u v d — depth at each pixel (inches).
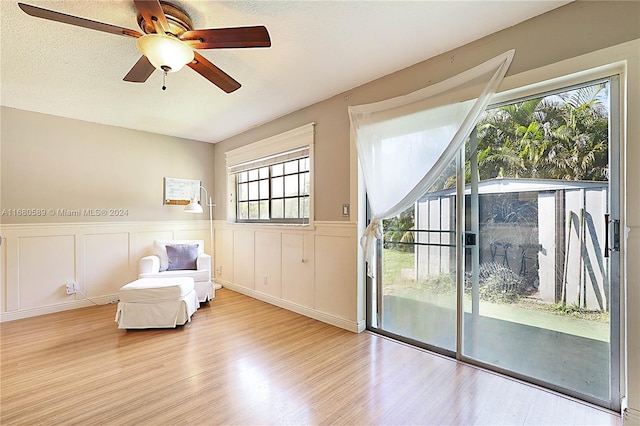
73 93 115.6
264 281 154.9
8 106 128.4
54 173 140.0
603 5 65.2
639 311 61.6
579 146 72.4
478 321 88.0
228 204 184.5
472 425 62.7
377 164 103.5
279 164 152.6
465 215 90.0
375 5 68.8
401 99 97.3
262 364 88.0
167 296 116.9
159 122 152.4
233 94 117.6
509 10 71.1
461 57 86.1
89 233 149.2
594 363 70.6
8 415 65.4
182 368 85.7
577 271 72.9
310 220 129.1
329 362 89.2
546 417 65.2
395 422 63.6
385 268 109.8
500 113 84.1
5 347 99.8
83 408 67.8
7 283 127.6
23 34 77.8
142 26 65.4
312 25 75.9
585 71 67.7
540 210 78.2
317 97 121.6
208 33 63.4
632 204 62.4
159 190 173.0
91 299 148.9
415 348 98.7
